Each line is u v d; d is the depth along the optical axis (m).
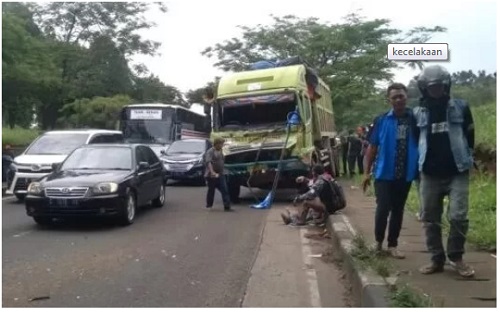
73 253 8.59
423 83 5.91
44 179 11.16
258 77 14.87
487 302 5.04
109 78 41.91
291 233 10.43
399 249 7.39
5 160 16.86
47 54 32.19
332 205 11.01
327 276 7.32
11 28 26.09
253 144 14.44
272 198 14.15
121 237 9.92
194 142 22.12
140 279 7.08
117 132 18.31
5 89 30.05
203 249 8.91
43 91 34.59
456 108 5.87
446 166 5.89
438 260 6.07
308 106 15.45
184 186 20.80
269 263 8.03
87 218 11.35
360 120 27.55
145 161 13.02
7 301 6.14
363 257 6.76
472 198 9.84
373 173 7.16
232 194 15.09
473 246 7.32
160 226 11.13
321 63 28.67
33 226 11.06
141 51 41.31
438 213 6.09
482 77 18.62
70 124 42.03
